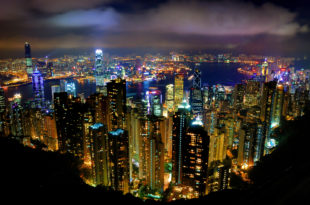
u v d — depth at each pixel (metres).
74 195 45.19
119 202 46.75
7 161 56.75
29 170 53.16
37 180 48.03
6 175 47.81
